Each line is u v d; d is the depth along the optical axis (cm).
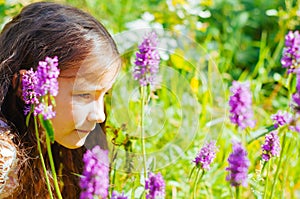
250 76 426
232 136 327
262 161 222
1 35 249
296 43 190
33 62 235
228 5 513
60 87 217
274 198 271
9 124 238
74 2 424
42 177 250
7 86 238
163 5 463
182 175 307
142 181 251
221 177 319
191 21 450
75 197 267
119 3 464
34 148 244
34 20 239
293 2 502
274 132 202
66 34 229
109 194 223
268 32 510
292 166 317
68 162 262
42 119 187
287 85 242
